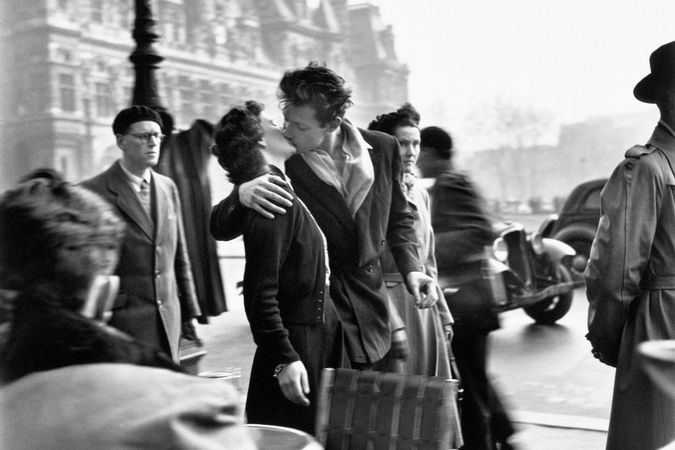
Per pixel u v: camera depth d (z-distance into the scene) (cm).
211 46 6906
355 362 324
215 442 120
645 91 347
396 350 359
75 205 137
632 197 332
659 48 339
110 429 117
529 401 634
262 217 286
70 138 5391
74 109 5431
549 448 491
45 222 131
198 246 614
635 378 338
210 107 6888
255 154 295
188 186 605
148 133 418
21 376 124
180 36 6644
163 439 117
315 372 299
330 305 318
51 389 121
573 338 921
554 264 1002
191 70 6681
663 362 156
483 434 430
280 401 288
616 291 332
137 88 598
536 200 6956
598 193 1284
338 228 325
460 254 432
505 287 909
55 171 148
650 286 339
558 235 1296
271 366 284
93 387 120
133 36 600
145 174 428
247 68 7269
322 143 332
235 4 7325
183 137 611
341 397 231
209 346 880
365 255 329
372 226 335
